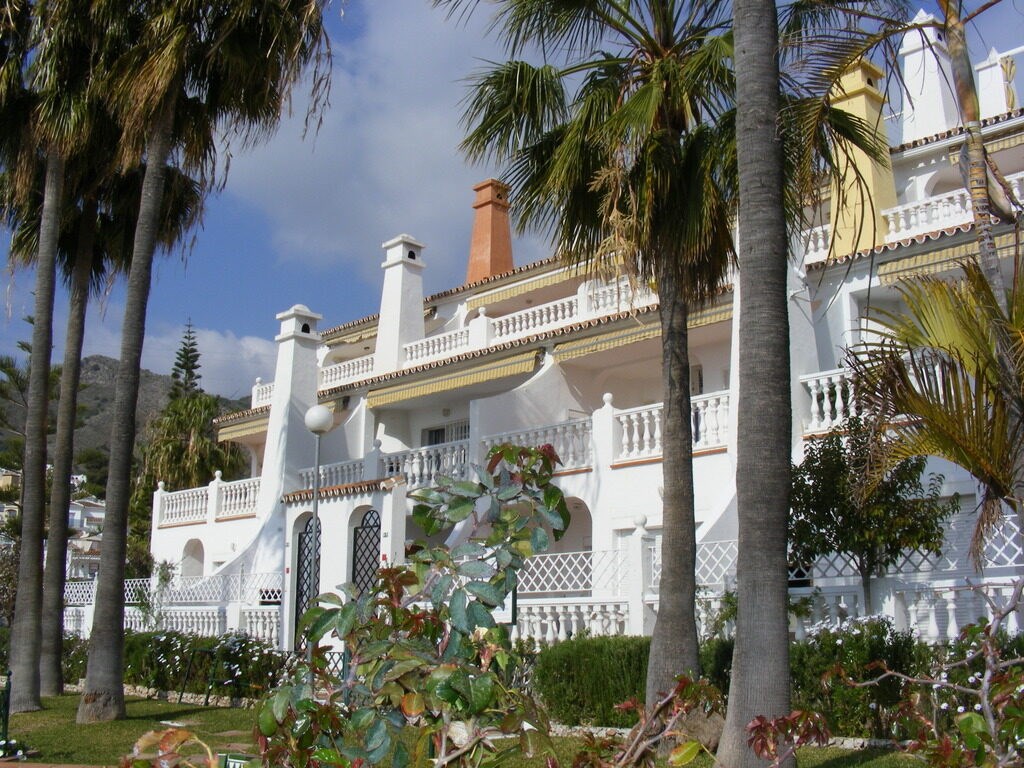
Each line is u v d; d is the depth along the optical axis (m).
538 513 5.20
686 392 11.51
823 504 11.84
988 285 7.84
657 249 11.54
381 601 4.71
